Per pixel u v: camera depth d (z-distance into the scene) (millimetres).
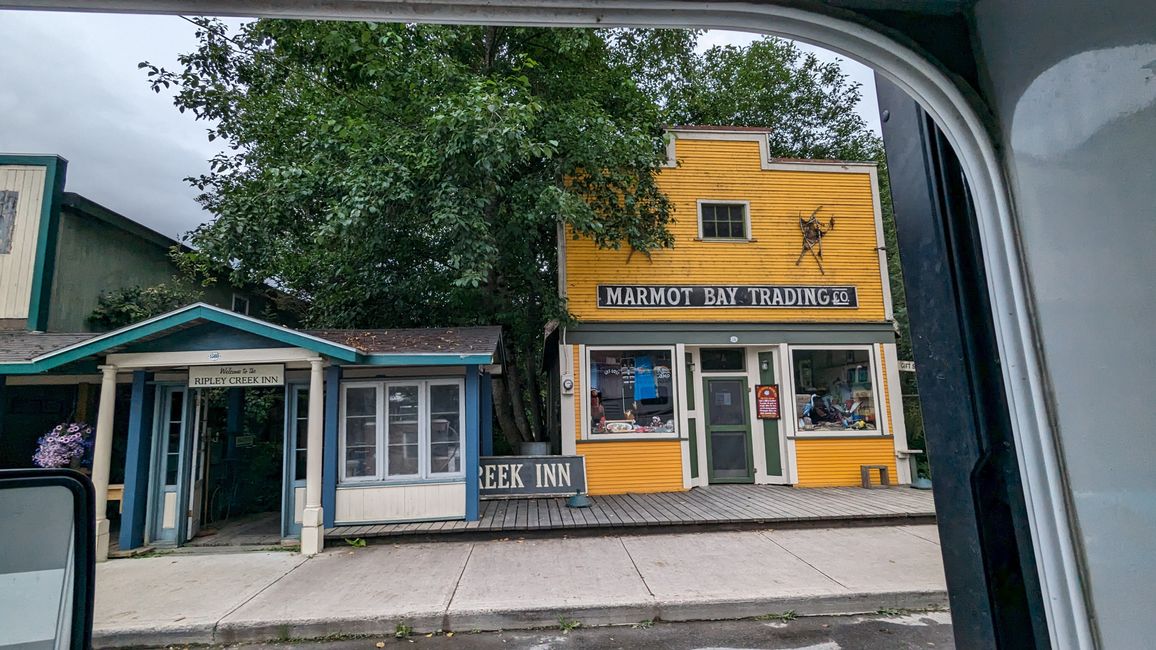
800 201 11891
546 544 7605
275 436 12578
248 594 5945
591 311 11117
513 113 9039
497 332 9430
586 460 10711
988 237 998
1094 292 840
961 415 1069
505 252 11258
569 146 10531
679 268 11430
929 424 1161
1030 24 916
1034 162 929
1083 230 853
